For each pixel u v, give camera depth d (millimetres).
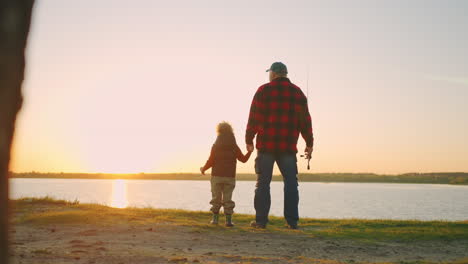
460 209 41125
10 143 1202
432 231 7340
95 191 97375
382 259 5281
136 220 7918
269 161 7934
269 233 7082
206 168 8031
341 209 42344
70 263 4207
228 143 7891
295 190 7996
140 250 5223
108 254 4801
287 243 6199
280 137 7895
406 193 103500
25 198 10891
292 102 7961
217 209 7953
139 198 66688
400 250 5891
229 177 7898
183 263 4449
